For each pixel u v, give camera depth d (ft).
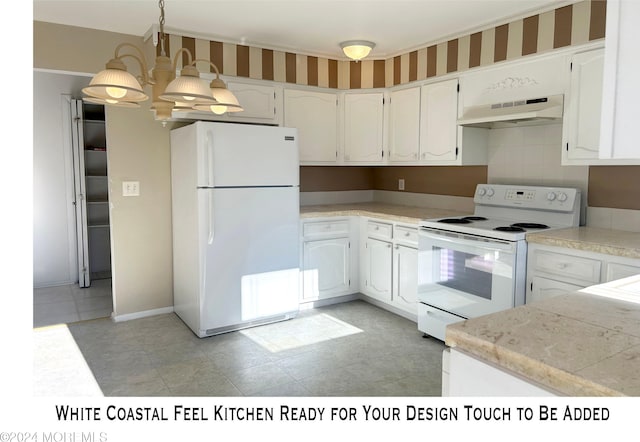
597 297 4.88
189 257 11.71
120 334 11.60
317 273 13.37
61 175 16.30
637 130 3.09
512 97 10.61
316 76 13.88
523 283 9.41
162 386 8.81
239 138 11.25
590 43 9.08
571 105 9.46
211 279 11.21
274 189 11.89
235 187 11.30
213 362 9.93
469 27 11.35
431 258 11.14
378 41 12.59
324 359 10.07
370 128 14.26
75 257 16.74
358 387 8.79
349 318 12.72
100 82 5.78
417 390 8.68
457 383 3.99
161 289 13.12
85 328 12.05
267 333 11.60
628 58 3.11
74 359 10.10
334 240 13.56
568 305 4.60
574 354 3.43
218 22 11.08
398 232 12.42
